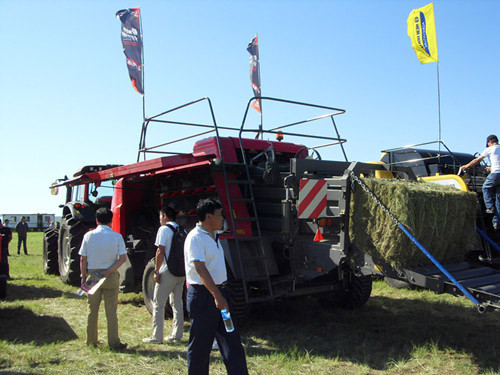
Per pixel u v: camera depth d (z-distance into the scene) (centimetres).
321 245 466
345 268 539
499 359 406
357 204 433
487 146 581
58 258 913
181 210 626
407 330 506
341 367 389
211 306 305
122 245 447
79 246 805
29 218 4547
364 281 593
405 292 740
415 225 405
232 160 562
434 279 389
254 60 1094
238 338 305
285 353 422
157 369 384
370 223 420
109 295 441
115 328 440
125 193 692
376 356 417
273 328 516
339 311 605
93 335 445
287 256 517
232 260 483
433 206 414
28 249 1875
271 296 490
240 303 486
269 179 546
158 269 458
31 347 441
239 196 544
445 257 454
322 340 471
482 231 538
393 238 402
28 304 648
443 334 489
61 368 384
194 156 556
